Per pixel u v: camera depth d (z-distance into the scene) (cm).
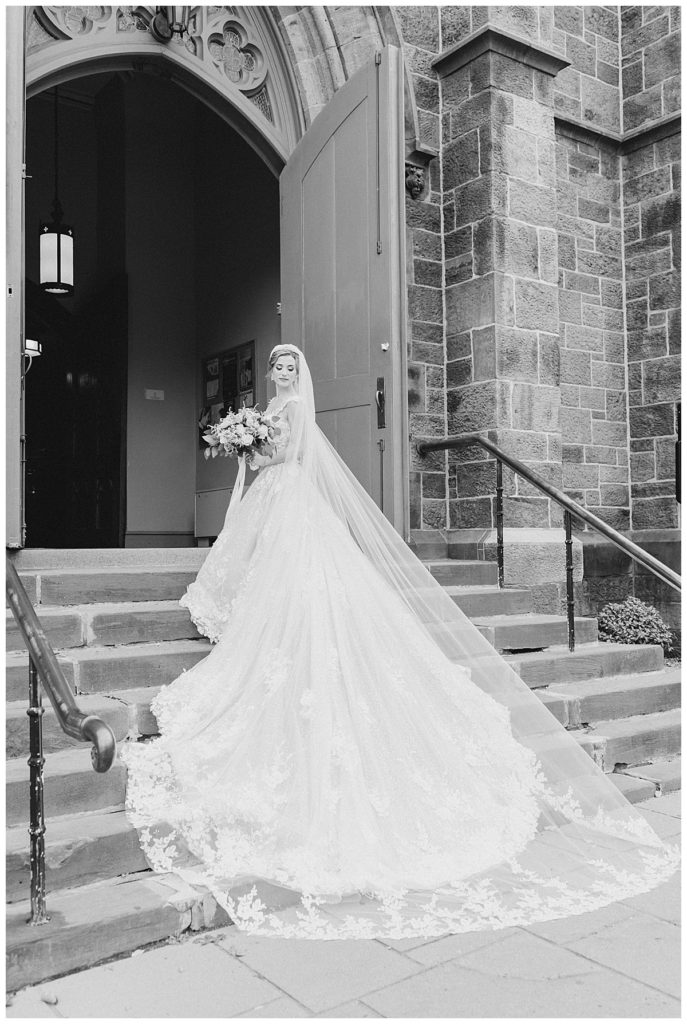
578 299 729
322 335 579
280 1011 224
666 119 719
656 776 423
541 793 339
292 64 604
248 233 902
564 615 594
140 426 944
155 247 971
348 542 367
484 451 602
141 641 385
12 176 406
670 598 700
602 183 749
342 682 319
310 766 297
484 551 587
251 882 275
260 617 337
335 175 571
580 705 446
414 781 308
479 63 616
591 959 253
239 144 916
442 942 262
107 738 216
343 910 272
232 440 380
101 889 272
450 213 637
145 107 966
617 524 742
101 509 949
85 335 994
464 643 388
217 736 309
